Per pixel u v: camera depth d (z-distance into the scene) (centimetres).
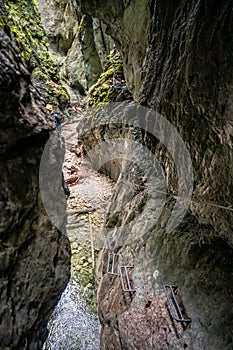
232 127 222
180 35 294
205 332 235
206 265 276
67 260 250
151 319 274
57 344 334
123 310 305
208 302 253
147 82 398
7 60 166
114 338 294
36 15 1173
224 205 249
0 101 158
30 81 205
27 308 204
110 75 730
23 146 185
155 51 373
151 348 253
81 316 372
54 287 237
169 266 309
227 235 253
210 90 244
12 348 185
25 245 196
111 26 529
